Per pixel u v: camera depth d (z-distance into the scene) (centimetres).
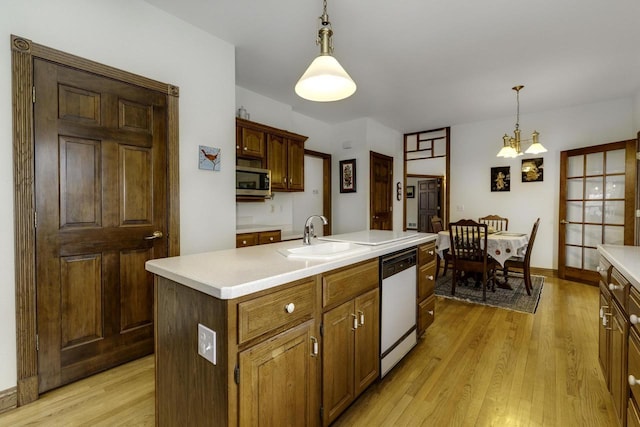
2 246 160
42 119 171
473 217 524
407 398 173
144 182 216
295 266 130
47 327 175
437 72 327
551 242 459
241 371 101
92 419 155
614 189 396
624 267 132
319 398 135
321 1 212
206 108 256
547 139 459
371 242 201
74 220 185
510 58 295
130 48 209
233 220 279
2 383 162
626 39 259
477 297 358
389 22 237
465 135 532
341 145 529
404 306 208
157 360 134
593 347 233
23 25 166
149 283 221
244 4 218
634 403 120
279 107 421
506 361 214
